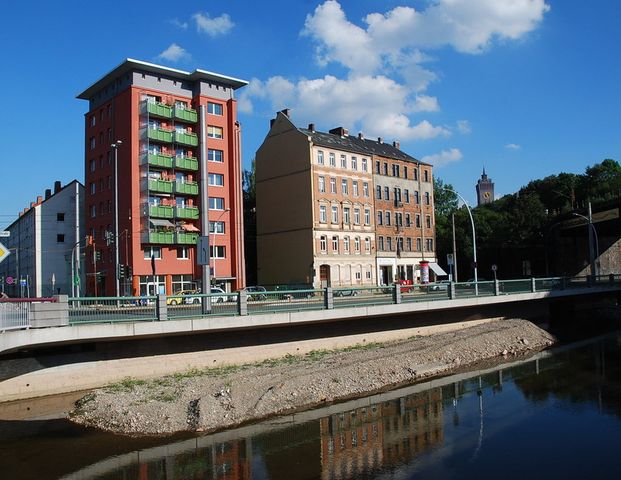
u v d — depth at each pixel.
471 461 15.34
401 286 32.34
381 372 25.36
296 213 60.53
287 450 16.16
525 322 39.31
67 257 68.12
